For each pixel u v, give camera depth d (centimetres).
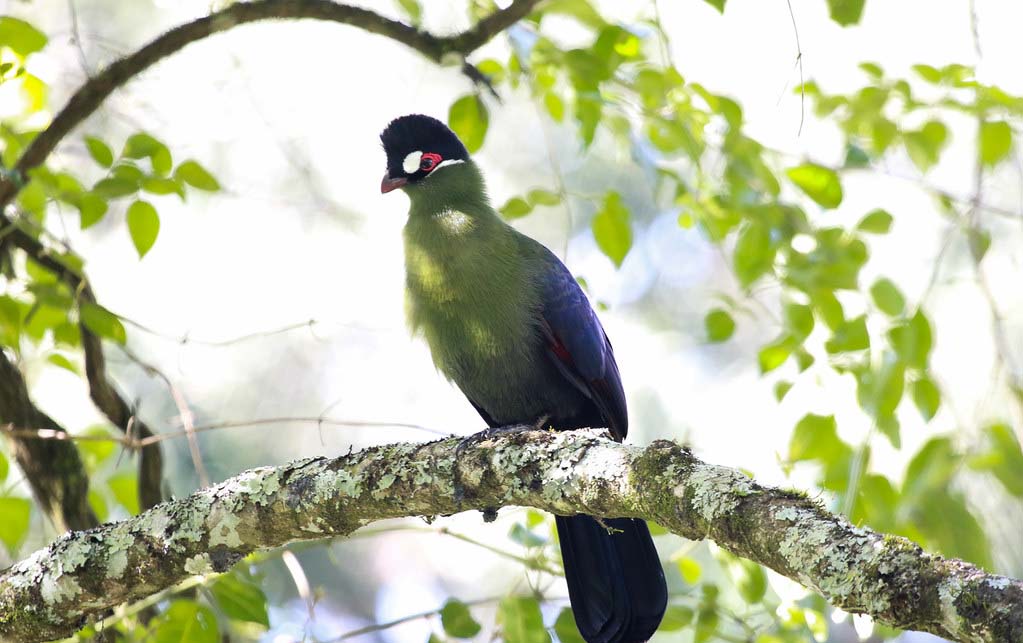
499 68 1027
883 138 970
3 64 855
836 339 908
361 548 1750
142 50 876
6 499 903
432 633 823
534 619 810
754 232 970
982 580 420
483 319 911
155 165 841
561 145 1625
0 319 902
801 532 481
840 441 894
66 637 726
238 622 862
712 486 536
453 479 676
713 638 904
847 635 1352
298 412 1595
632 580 812
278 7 896
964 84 909
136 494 983
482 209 960
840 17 823
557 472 639
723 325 977
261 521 700
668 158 1039
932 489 876
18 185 823
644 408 1627
